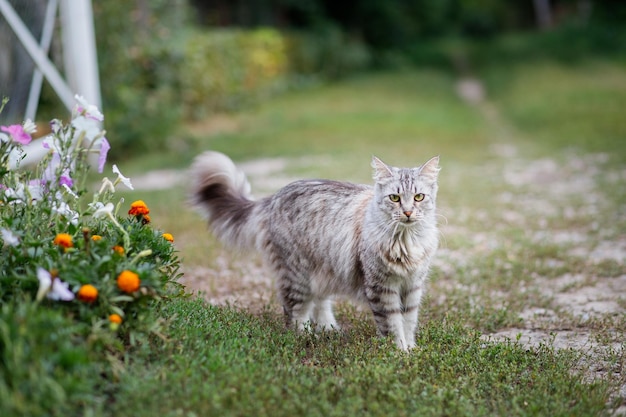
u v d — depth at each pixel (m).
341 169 13.26
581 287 6.55
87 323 3.65
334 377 4.02
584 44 33.44
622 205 9.77
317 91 27.73
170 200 10.78
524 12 51.38
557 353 4.71
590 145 15.19
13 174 4.24
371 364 4.20
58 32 11.02
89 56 10.85
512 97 24.36
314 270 5.29
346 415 3.56
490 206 10.20
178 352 4.02
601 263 7.13
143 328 3.87
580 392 4.00
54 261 3.79
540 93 23.77
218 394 3.56
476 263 7.31
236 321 5.00
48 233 4.18
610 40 33.28
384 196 4.83
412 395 3.82
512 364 4.40
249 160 14.97
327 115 21.39
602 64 28.67
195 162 5.87
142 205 4.65
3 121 8.73
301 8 34.28
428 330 5.12
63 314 3.62
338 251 5.12
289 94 26.89
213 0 31.70
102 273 3.78
